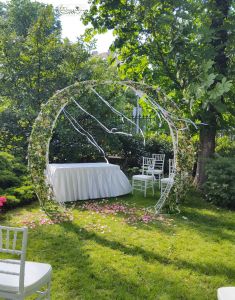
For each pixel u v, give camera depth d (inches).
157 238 190.9
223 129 320.5
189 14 266.1
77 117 393.7
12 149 370.0
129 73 326.0
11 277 94.7
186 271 149.4
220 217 240.1
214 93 244.4
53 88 388.8
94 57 451.5
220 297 86.9
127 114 465.4
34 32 398.6
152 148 450.3
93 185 290.5
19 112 371.6
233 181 262.5
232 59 297.3
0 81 394.0
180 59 265.0
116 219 227.9
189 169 254.7
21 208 249.0
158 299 125.2
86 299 123.0
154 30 293.9
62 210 228.1
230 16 285.4
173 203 249.1
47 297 102.4
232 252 172.6
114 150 438.6
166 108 249.3
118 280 138.6
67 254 162.9
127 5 293.0
